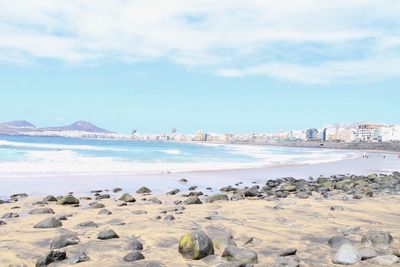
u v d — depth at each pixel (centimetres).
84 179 1606
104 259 482
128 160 2717
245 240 599
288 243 582
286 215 836
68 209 916
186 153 4606
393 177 2309
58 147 4744
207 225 704
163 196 1244
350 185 1730
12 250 525
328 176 2459
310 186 1678
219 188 1550
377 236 555
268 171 2530
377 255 482
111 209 916
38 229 663
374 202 1087
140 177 1780
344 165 3838
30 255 505
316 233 655
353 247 494
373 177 2248
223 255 486
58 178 1592
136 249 531
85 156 2894
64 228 673
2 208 914
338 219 795
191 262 475
